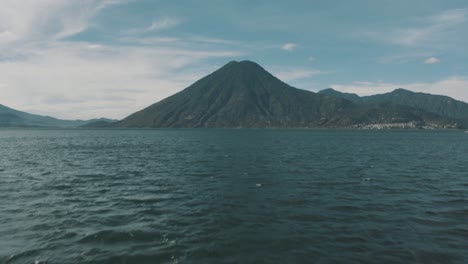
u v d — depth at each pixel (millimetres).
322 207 23562
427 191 29266
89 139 156000
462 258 14812
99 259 14891
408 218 20781
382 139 151500
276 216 21375
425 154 69312
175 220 20578
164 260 14797
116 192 29172
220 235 17844
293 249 15922
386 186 31734
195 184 33062
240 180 35406
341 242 16781
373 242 16750
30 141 135500
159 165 49594
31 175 39156
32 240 17109
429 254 15242
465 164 50469
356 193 28438
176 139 151875
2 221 20219
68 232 18344
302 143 114500
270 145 102500
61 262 14602
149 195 27875
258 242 16828
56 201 25594
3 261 14656
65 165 49719
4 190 29891
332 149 84438
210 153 72188
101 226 19391
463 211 22359
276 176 38188
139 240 17156
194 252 15602
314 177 37344
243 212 22312
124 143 117938
